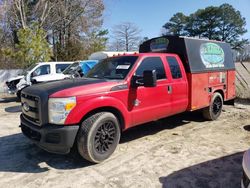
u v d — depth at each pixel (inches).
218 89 307.3
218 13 2554.1
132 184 158.2
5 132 274.5
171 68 242.2
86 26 1087.0
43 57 713.0
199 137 243.9
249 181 116.9
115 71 216.5
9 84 545.3
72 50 1010.7
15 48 804.6
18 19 940.0
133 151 210.1
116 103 193.8
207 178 164.7
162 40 277.9
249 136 245.8
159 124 291.9
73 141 174.1
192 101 262.1
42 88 185.6
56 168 182.7
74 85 185.3
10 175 173.9
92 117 182.1
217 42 308.0
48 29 1022.4
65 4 1016.9
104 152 189.5
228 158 193.6
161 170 176.1
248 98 445.1
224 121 304.2
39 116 176.2
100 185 157.9
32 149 219.6
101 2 1089.4
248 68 492.7
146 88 215.2
